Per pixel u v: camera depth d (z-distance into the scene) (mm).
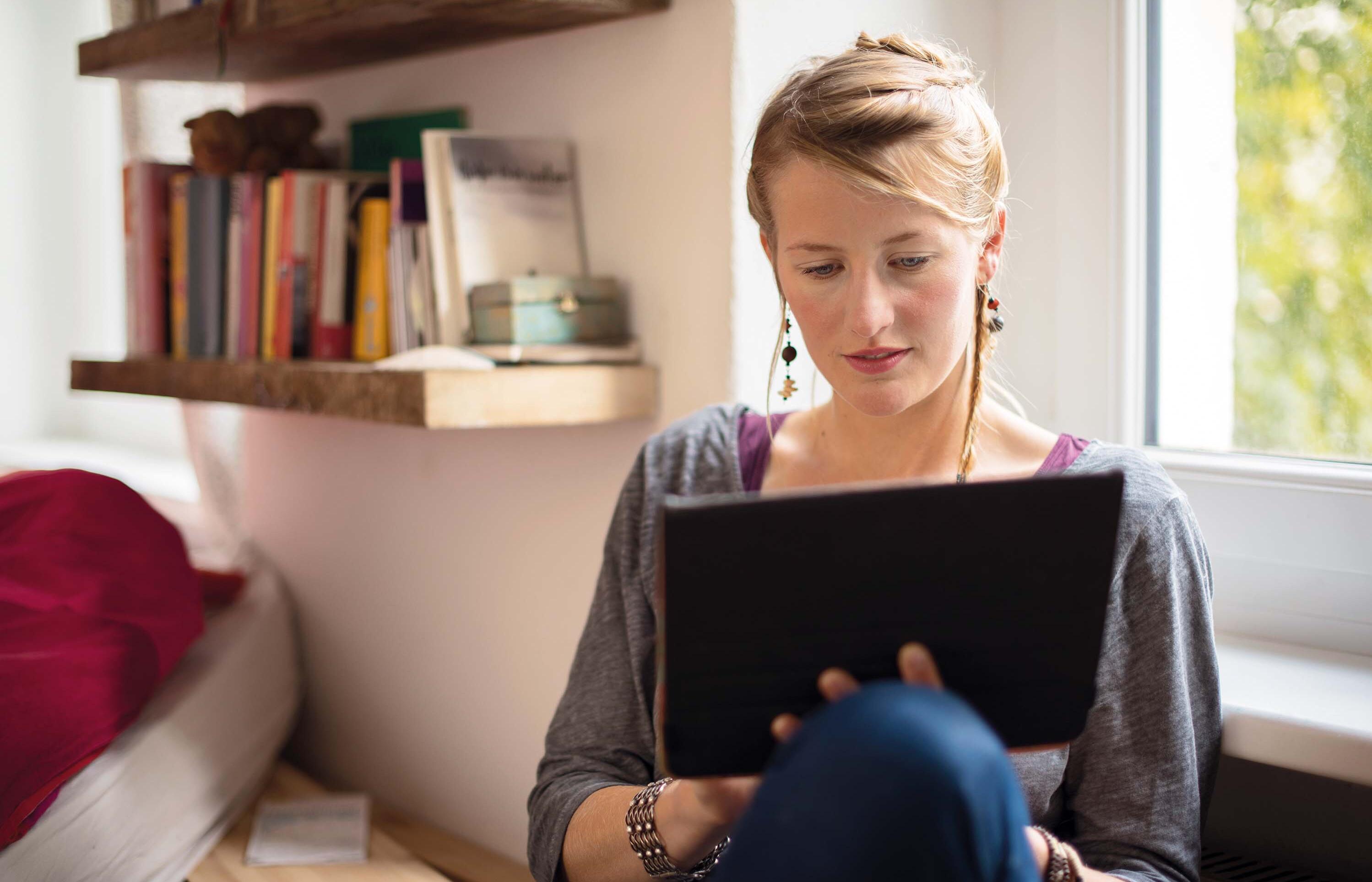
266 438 1835
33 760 1174
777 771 535
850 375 803
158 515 1415
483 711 1463
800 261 798
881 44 852
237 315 1570
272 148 1578
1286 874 1028
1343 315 1084
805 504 564
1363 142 1058
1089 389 1222
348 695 1702
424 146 1244
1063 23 1201
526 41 1350
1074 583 600
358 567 1662
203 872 1325
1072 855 727
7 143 2543
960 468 874
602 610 1018
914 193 749
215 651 1506
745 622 578
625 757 959
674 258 1193
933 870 492
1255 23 1118
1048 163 1229
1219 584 1146
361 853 1379
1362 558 1061
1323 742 849
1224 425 1174
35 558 1282
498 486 1407
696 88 1147
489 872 1394
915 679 584
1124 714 820
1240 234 1146
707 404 1173
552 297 1194
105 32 2641
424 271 1291
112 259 2707
